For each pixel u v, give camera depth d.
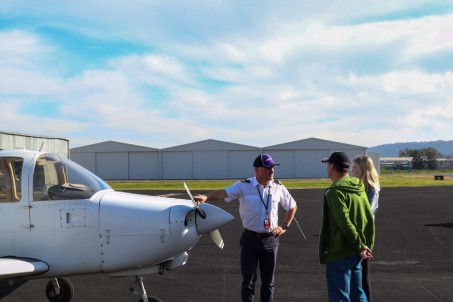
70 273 3.78
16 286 5.33
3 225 3.81
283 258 6.85
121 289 5.19
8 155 3.92
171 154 43.56
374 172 4.03
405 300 4.68
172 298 4.84
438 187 24.58
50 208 3.78
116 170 43.72
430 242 8.16
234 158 43.34
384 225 10.33
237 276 5.79
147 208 3.72
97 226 3.70
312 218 11.68
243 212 3.82
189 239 3.67
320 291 5.07
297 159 43.09
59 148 17.59
